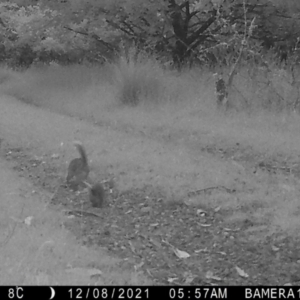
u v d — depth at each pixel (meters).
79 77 22.31
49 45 24.34
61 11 22.31
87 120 16.86
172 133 14.75
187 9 22.42
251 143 13.46
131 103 18.08
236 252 8.18
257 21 22.03
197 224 9.16
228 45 18.83
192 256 8.00
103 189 9.73
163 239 8.55
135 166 11.48
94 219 9.11
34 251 7.08
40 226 8.08
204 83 18.72
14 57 27.70
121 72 18.73
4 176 10.66
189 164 11.72
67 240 7.68
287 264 7.82
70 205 9.59
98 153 12.26
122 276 6.85
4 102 19.62
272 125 15.00
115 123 16.16
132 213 9.52
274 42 23.16
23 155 12.55
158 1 20.88
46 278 6.31
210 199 9.95
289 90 16.66
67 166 11.48
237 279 7.35
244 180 10.89
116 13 21.62
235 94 17.08
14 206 8.73
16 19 25.56
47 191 10.18
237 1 20.81
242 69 18.23
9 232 7.65
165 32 22.86
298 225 8.86
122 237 8.45
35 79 23.59
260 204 9.80
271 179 11.06
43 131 14.27
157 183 10.60
